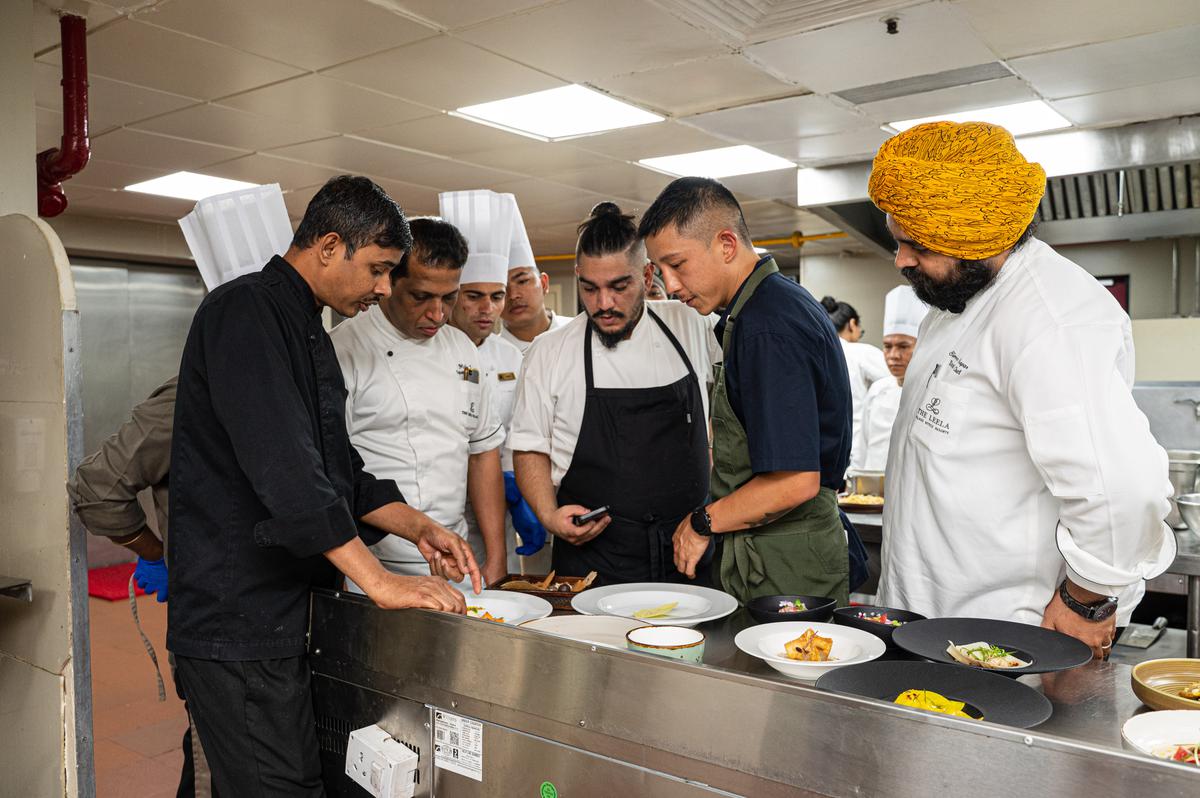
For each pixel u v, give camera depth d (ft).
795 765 3.59
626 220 6.63
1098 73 12.28
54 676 5.82
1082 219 16.61
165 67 11.69
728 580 5.83
